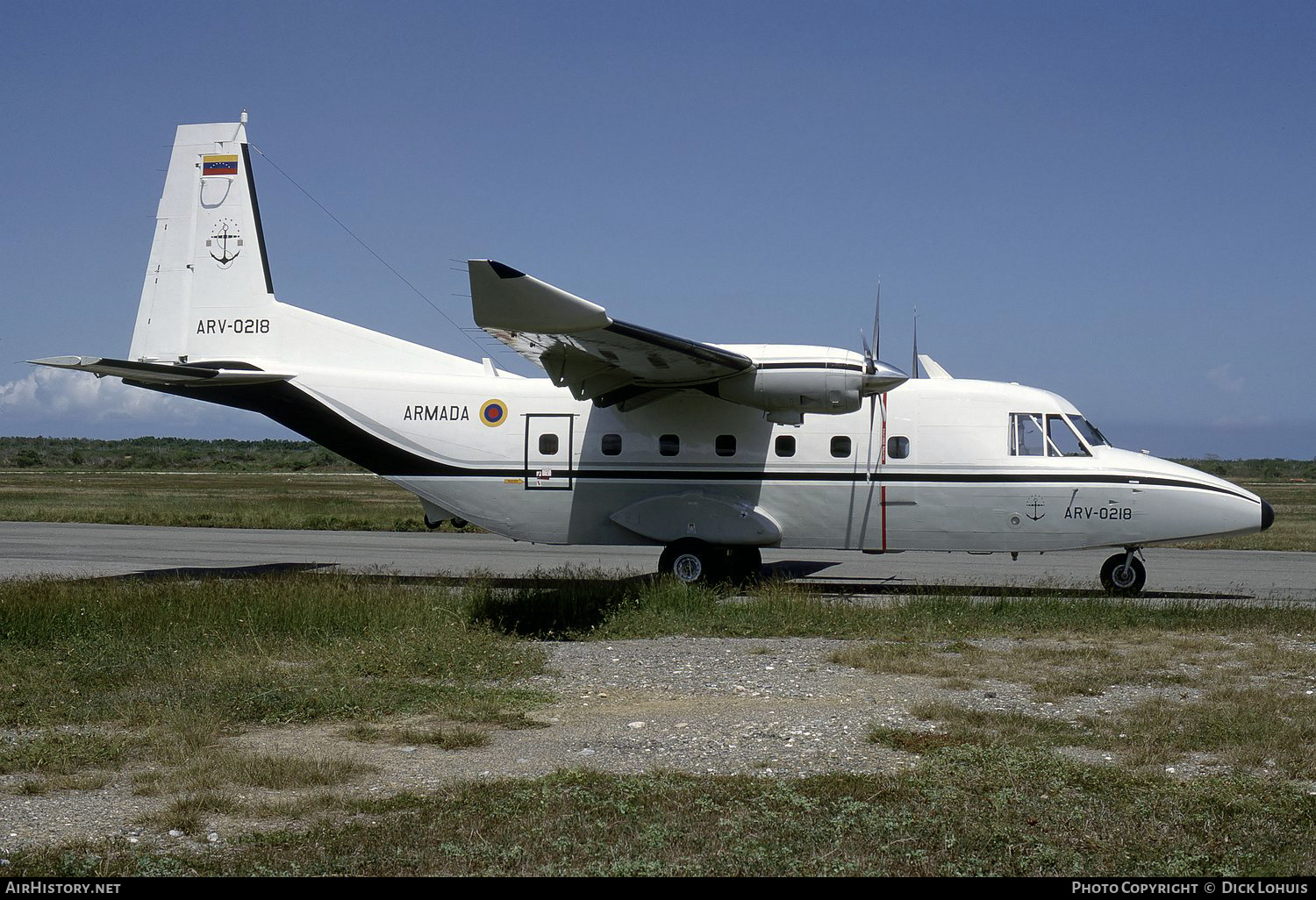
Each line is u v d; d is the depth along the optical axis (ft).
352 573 56.80
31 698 25.93
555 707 26.00
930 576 57.36
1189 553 74.33
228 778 19.52
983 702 26.25
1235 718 23.50
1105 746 21.91
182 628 35.73
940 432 48.34
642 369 45.60
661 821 17.16
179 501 141.49
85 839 16.33
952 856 15.80
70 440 518.78
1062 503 47.34
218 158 54.65
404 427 52.26
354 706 25.35
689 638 36.47
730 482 49.32
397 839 16.25
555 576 54.95
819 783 19.19
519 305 34.27
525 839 16.29
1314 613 39.24
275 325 53.88
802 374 44.98
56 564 62.39
